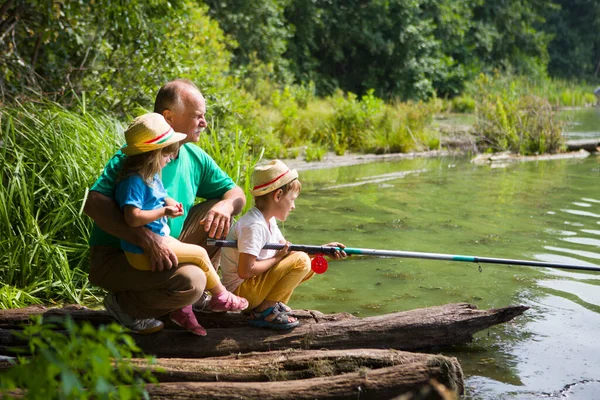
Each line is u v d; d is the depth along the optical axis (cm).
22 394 308
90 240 406
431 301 534
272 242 426
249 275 400
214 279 395
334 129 1416
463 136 1454
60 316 417
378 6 2434
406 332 427
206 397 347
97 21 902
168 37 944
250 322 418
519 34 3128
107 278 393
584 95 2667
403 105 1565
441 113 2294
